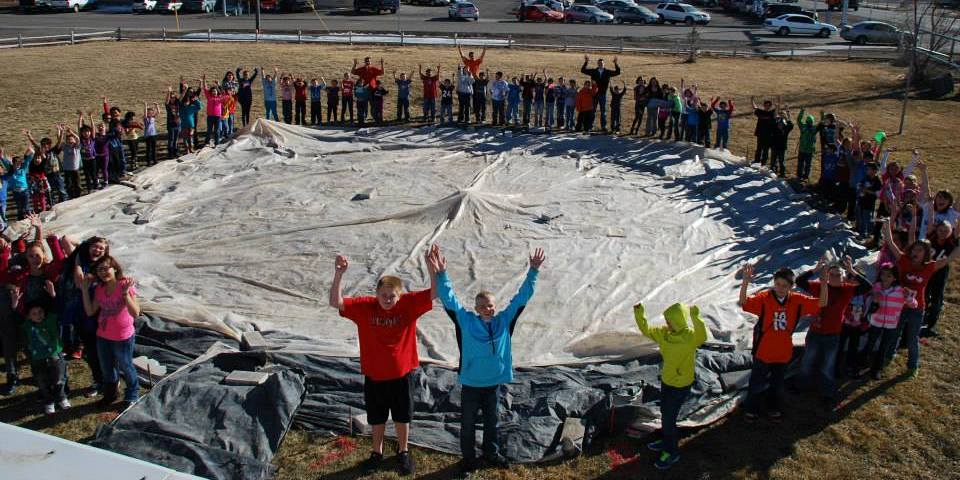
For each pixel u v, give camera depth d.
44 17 52.72
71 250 10.74
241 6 56.41
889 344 10.97
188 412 9.48
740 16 60.66
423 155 22.66
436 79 26.31
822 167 19.75
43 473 4.70
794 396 10.62
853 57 40.94
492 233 16.69
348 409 9.94
